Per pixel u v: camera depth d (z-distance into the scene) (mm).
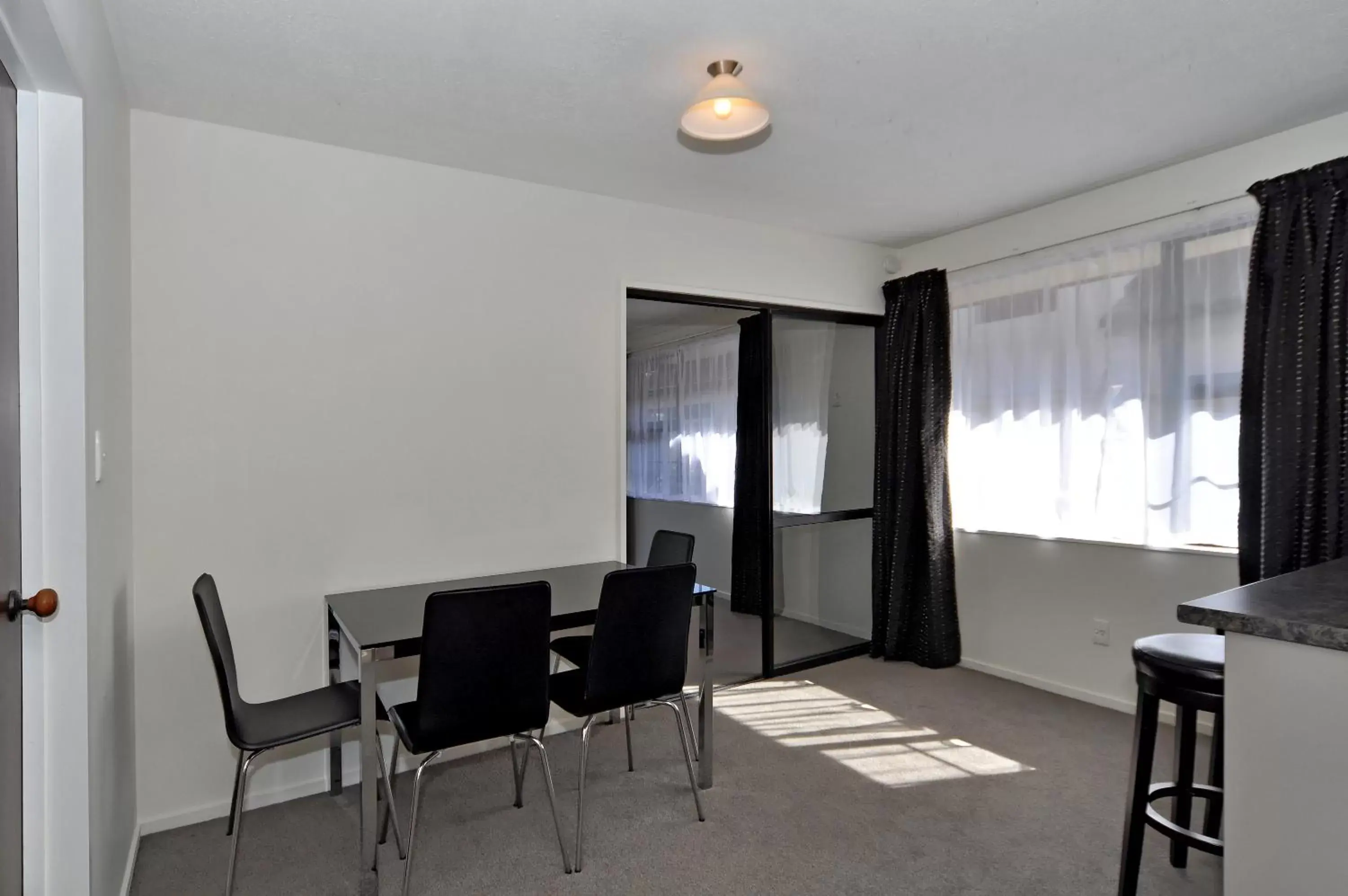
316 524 2768
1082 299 3504
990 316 3918
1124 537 3365
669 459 4984
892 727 3283
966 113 2635
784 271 4020
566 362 3322
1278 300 2742
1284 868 1317
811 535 4258
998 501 3889
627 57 2234
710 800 2641
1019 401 3779
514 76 2336
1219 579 3068
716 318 4457
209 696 2578
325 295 2783
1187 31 2123
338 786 2738
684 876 2184
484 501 3117
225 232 2607
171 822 2506
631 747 2961
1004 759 2939
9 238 1508
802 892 2100
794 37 2135
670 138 2811
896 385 4262
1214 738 2164
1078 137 2848
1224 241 3014
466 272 3080
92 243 1740
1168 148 2959
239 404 2627
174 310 2520
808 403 4234
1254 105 2588
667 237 3623
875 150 2953
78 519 1637
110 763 1932
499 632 2074
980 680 3875
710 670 2752
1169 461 3189
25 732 1568
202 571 2564
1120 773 2809
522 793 2703
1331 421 2615
